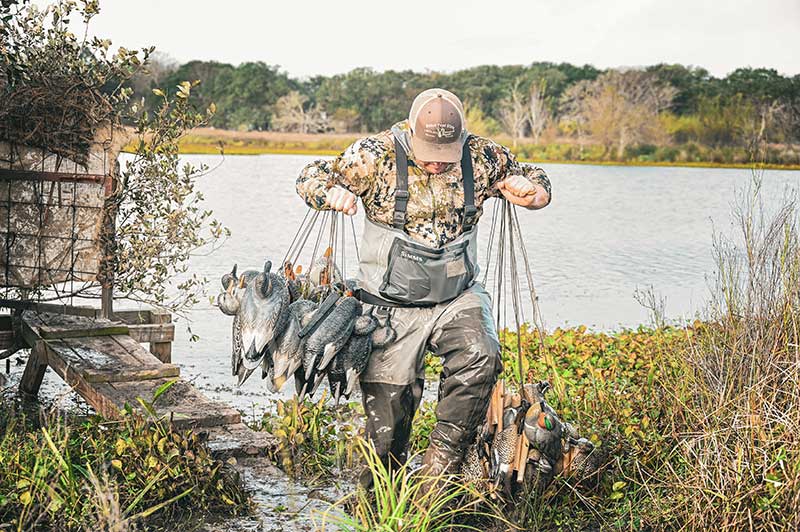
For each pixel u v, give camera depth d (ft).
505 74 297.12
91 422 18.76
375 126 283.59
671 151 276.00
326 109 280.51
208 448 17.87
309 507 17.52
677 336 25.29
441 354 17.37
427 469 16.89
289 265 17.97
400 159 17.12
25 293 25.84
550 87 290.35
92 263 25.35
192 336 27.30
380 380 17.53
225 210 92.38
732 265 22.15
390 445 17.81
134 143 25.12
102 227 25.14
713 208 114.11
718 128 258.57
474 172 17.53
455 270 17.21
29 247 25.25
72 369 21.39
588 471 17.70
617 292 50.80
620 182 170.50
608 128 280.10
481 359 16.74
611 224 92.73
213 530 16.38
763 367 18.74
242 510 17.16
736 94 256.93
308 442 20.35
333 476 19.30
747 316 19.97
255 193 115.44
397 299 17.20
